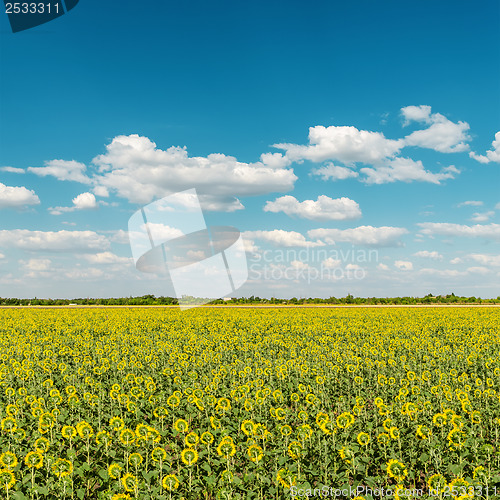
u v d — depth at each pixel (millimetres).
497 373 17906
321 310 59688
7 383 18297
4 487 8555
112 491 8711
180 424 10656
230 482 8984
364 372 20734
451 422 10836
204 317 47594
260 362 22188
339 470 10266
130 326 40750
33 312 58625
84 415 13953
